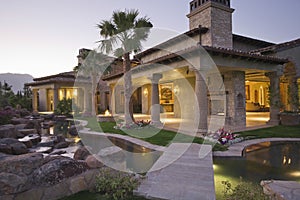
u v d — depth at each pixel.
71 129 12.19
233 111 11.76
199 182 4.16
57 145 8.69
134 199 3.62
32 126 12.90
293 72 13.78
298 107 13.48
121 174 4.28
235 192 3.39
